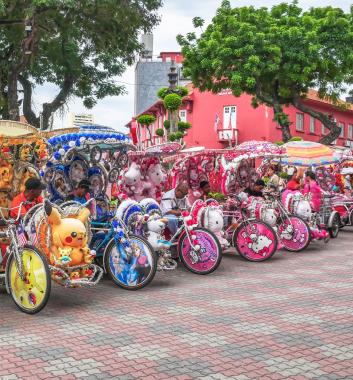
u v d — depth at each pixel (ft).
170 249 30.55
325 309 21.06
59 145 24.95
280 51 73.41
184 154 33.83
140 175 30.27
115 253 25.11
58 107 79.51
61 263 20.63
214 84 82.53
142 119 63.46
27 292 20.53
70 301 22.44
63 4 61.46
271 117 102.68
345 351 16.14
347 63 75.82
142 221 26.17
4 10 59.11
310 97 107.76
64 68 78.43
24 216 21.58
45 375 14.19
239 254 33.42
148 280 24.23
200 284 25.82
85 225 22.59
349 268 30.19
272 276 27.81
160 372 14.42
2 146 24.29
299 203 37.47
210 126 108.88
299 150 41.57
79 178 26.63
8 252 21.56
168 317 19.80
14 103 70.69
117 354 15.78
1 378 13.96
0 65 72.79
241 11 77.66
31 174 25.21
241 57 76.07
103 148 26.78
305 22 76.07
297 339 17.25
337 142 116.88
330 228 43.80
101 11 66.80
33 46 67.92
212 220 30.27
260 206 33.81
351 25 76.43
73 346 16.49
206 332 17.94
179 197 30.96
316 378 14.03
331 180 49.37
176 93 60.70
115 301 22.40
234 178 35.45
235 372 14.42
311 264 31.60
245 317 19.83
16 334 17.72
